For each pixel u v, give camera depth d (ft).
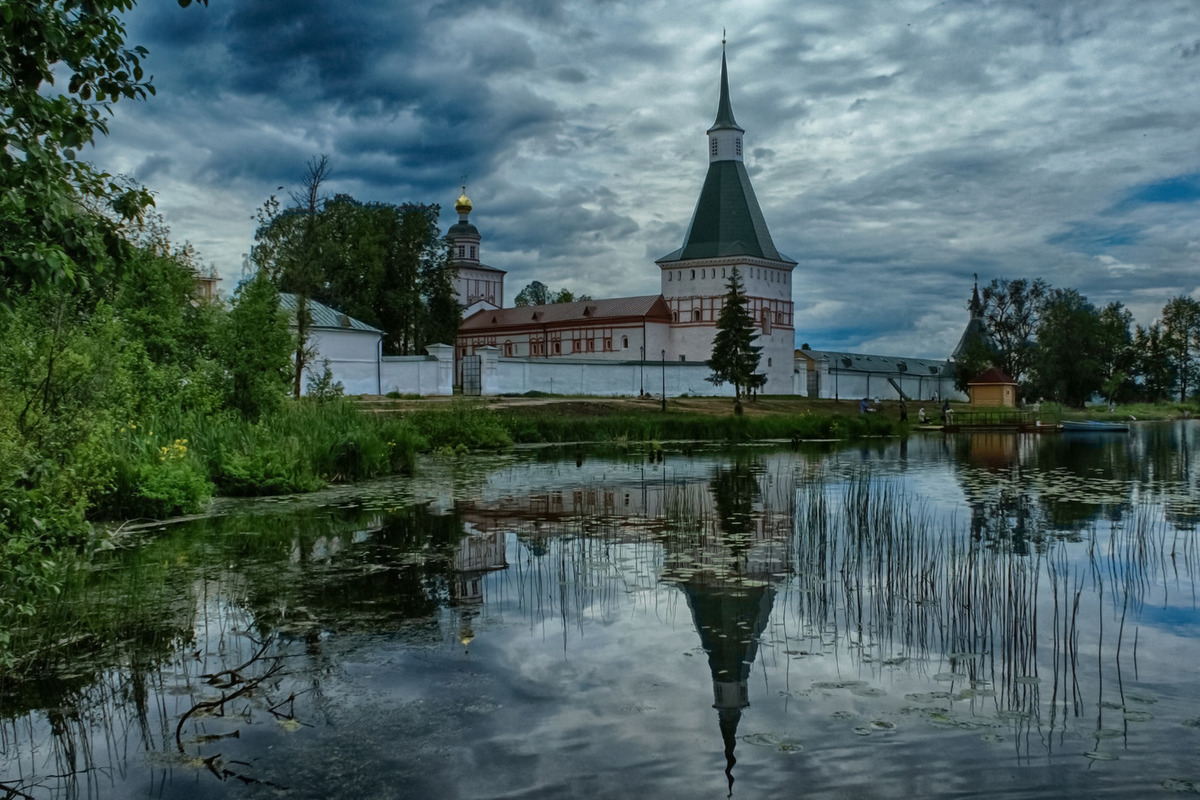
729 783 16.56
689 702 20.48
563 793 16.24
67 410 33.40
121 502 45.57
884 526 44.60
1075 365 261.85
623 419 131.34
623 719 19.52
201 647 24.62
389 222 217.36
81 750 18.34
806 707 20.18
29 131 18.44
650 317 276.41
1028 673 22.45
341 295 208.95
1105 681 21.85
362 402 137.69
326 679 22.11
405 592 30.68
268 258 122.42
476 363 182.19
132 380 59.98
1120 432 164.45
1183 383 322.55
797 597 30.22
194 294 79.36
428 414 106.52
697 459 91.20
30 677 22.45
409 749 18.11
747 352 197.77
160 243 76.28
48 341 33.83
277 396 77.87
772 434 136.26
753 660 23.48
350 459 66.64
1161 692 21.08
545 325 297.94
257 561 35.76
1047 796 15.97
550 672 22.50
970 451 105.70
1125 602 29.58
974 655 23.97
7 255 17.13
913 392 312.71
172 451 50.62
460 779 16.81
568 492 59.36
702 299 277.44
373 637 25.44
